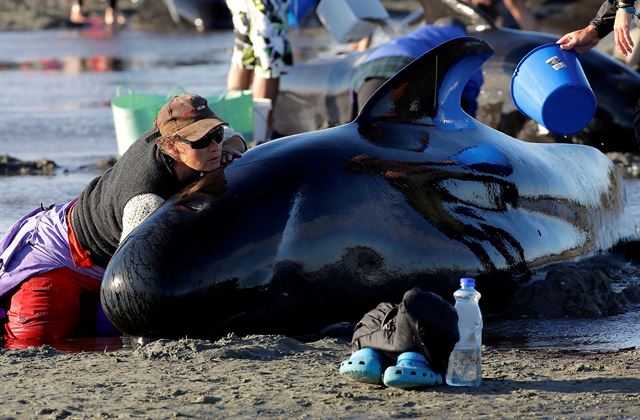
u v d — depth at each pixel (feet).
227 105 124.77
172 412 52.13
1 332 75.36
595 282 78.43
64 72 260.42
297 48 282.97
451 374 56.34
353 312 70.18
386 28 162.40
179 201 68.44
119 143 124.26
